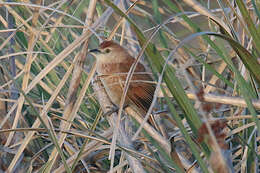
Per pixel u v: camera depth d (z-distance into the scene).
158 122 7.53
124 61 7.78
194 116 4.96
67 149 7.82
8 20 9.32
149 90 7.78
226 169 4.11
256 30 5.72
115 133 5.06
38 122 6.97
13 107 7.12
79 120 8.42
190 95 6.11
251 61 5.41
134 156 5.95
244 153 6.25
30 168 7.21
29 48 7.77
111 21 11.48
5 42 7.64
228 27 6.12
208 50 9.19
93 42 9.70
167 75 5.07
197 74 9.06
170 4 6.56
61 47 9.90
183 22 9.19
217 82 8.90
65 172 6.71
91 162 7.96
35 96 9.57
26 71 7.41
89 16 7.66
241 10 5.71
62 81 7.23
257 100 5.70
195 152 5.01
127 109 7.36
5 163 7.52
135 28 5.02
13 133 7.35
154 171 6.86
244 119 6.74
